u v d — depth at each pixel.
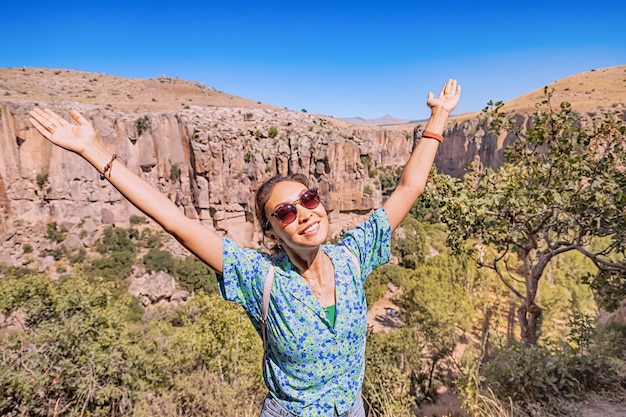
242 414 11.51
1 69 156.62
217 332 21.31
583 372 9.41
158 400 13.52
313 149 93.56
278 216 2.29
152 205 2.35
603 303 10.75
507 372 9.34
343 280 2.46
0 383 10.30
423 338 33.34
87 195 81.38
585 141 9.70
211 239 2.41
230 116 109.69
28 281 16.23
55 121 2.48
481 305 36.44
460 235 12.54
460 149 157.88
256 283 2.38
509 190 9.64
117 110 98.19
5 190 74.12
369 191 97.62
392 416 6.58
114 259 72.19
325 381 2.39
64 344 12.99
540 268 12.02
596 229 9.84
